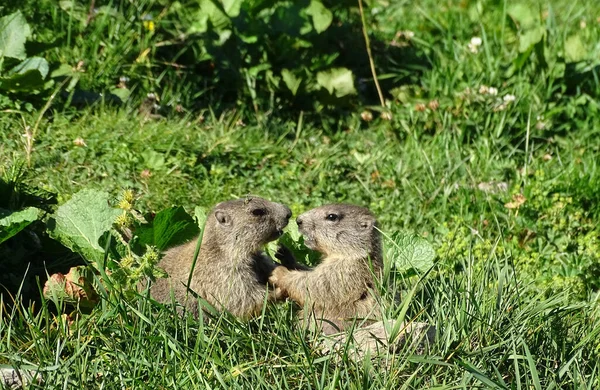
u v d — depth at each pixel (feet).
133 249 50.93
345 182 68.39
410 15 95.14
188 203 62.54
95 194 51.90
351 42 83.97
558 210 64.44
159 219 50.65
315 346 44.01
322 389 39.78
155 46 75.46
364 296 50.39
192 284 49.39
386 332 42.98
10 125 65.77
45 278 51.39
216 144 68.54
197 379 40.32
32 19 74.54
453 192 67.82
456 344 43.57
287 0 78.28
